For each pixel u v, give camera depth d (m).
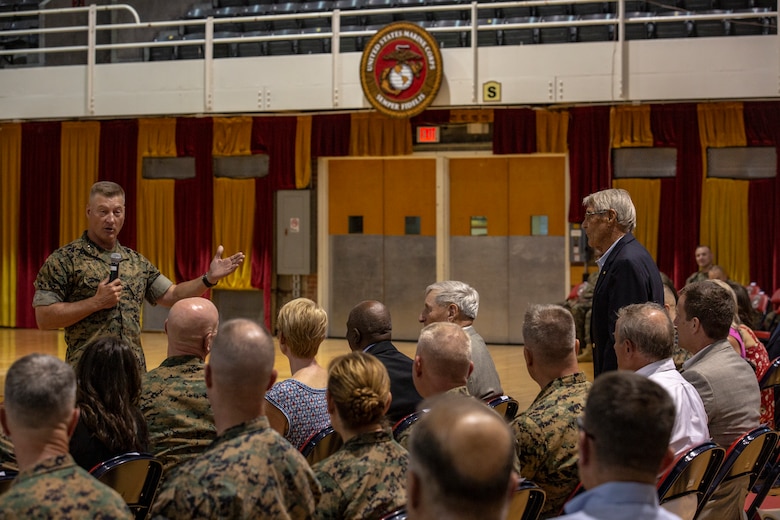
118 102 11.86
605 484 1.93
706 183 10.64
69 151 12.61
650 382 1.99
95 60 12.76
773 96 9.92
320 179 12.03
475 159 11.73
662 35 11.16
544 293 11.52
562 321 3.20
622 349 3.37
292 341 3.79
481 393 4.43
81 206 12.59
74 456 3.11
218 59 11.52
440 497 1.58
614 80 10.28
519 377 8.97
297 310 3.79
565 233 11.33
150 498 3.07
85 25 13.61
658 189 10.80
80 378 3.16
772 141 10.35
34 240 12.78
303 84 11.25
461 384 3.16
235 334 2.42
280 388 3.65
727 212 10.59
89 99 11.94
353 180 12.13
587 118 10.88
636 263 4.06
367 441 2.62
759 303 9.41
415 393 4.05
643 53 10.22
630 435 1.92
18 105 12.23
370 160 12.08
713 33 10.96
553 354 3.19
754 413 3.72
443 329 3.18
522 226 11.59
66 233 12.66
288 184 11.92
